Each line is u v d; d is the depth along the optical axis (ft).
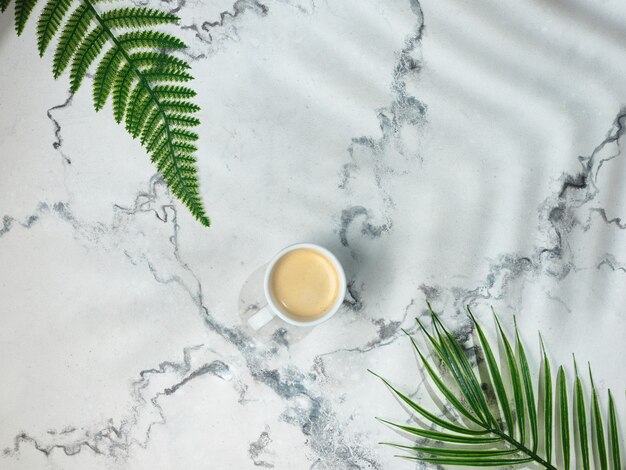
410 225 1.25
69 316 1.26
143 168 1.24
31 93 1.23
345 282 1.16
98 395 1.26
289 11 1.23
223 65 1.24
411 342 1.25
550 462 1.11
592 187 1.24
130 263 1.26
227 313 1.25
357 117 1.25
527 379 1.12
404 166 1.25
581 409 1.11
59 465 1.27
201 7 1.23
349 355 1.25
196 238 1.25
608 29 1.21
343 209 1.26
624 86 1.22
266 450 1.26
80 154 1.24
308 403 1.25
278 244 1.25
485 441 1.10
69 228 1.25
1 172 1.24
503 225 1.25
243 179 1.25
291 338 1.25
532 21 1.22
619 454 1.12
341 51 1.24
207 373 1.26
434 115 1.25
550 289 1.24
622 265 1.23
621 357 1.22
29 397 1.26
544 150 1.24
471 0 1.22
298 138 1.25
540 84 1.23
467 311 1.25
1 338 1.26
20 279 1.26
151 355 1.26
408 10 1.22
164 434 1.26
